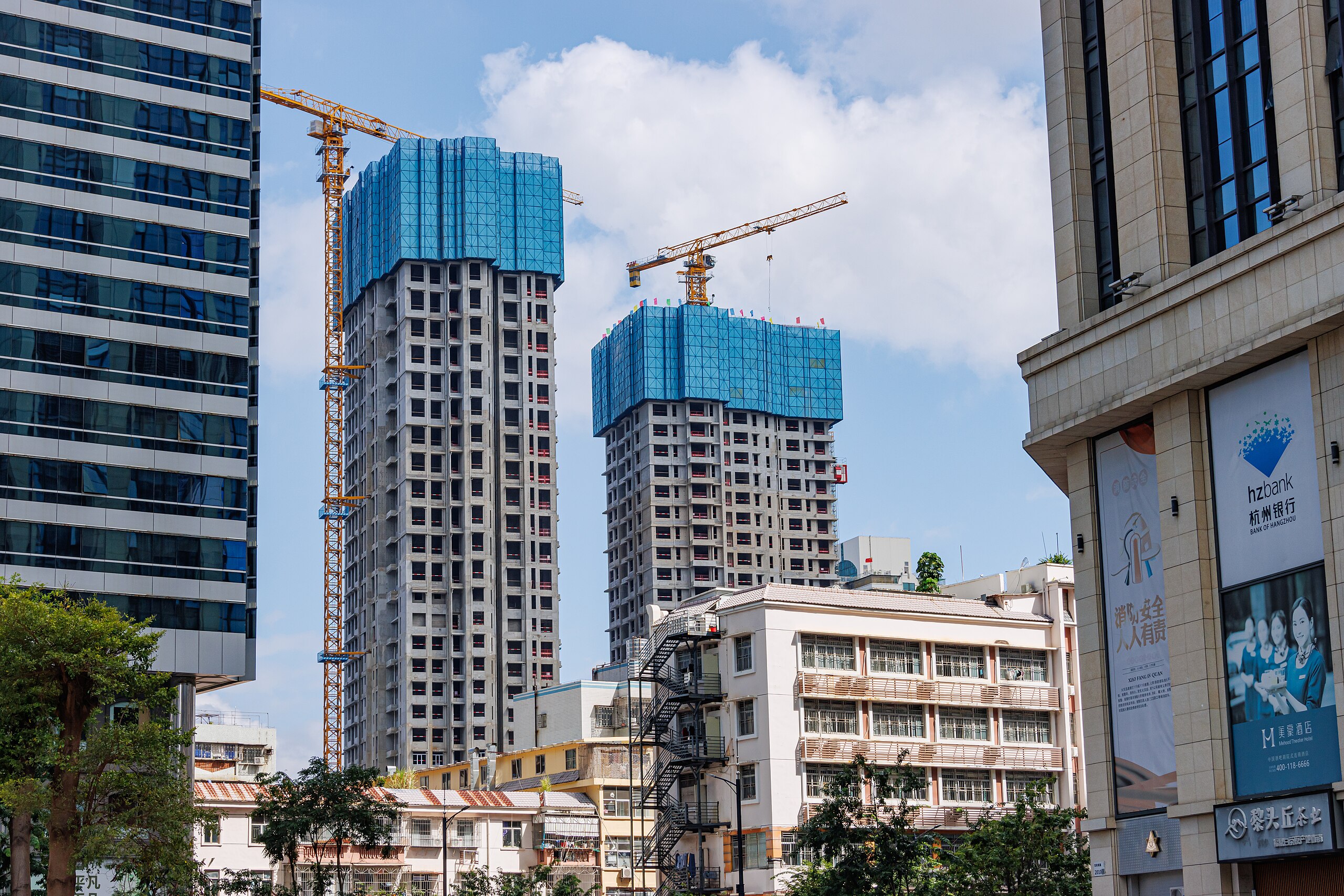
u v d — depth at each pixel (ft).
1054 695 375.25
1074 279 199.82
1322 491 160.25
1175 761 177.17
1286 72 169.89
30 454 324.60
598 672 498.69
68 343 332.80
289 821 265.34
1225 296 172.76
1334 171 164.55
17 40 339.16
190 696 333.62
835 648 357.61
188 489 338.95
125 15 352.49
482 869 349.20
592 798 412.98
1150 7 189.78
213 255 352.90
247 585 346.74
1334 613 157.79
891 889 225.56
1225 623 172.55
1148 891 182.09
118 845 220.02
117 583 327.26
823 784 347.15
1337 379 159.63
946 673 366.02
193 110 356.59
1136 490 187.83
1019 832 230.68
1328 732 157.89
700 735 359.25
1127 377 186.39
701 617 366.22
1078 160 202.59
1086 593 194.39
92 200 341.21
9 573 316.19
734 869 345.92
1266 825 161.99
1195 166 185.57
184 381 343.67
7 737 222.48
